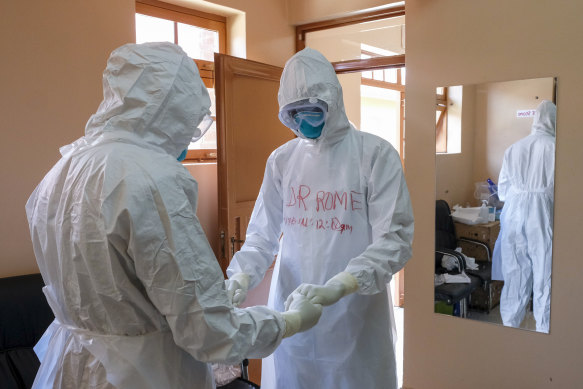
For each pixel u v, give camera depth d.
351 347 1.54
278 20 3.28
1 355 1.75
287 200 1.66
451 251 2.65
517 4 2.34
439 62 2.60
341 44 3.25
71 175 0.98
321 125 1.53
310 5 3.22
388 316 1.61
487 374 2.59
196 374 1.07
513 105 2.40
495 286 2.53
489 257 2.54
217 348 0.95
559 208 2.31
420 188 2.72
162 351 1.00
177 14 2.82
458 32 2.52
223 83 2.68
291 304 1.25
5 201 1.99
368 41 3.10
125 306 0.96
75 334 1.03
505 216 2.47
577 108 2.23
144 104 0.99
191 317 0.93
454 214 2.62
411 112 2.71
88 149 1.00
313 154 1.60
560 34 2.24
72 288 0.98
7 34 1.94
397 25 2.95
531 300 2.42
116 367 0.95
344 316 1.53
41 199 1.06
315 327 1.56
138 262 0.90
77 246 0.94
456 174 2.59
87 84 2.21
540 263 2.38
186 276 0.91
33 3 2.01
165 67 1.01
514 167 2.42
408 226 1.50
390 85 4.68
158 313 0.99
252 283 1.60
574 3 2.19
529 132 2.36
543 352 2.41
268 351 1.10
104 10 2.25
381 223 1.45
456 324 2.66
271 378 1.70
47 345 1.20
